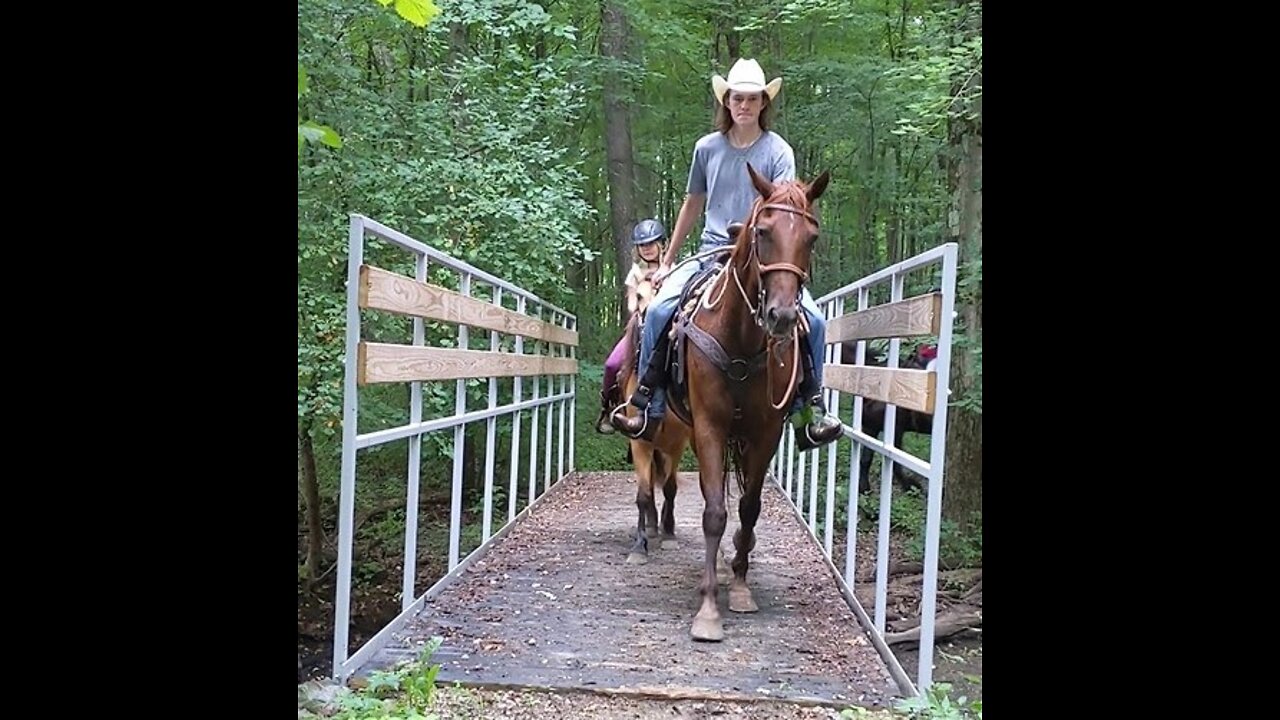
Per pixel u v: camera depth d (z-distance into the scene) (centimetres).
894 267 455
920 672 369
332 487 990
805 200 385
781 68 1254
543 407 1102
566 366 1007
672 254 537
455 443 548
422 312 444
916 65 859
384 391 823
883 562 443
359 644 682
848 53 1231
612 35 1354
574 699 372
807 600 527
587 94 1290
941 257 376
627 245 1438
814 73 1226
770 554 646
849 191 1417
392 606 794
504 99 847
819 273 1489
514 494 743
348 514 378
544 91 895
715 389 436
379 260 728
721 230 492
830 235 1485
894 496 1048
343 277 716
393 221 723
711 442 442
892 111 1156
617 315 1628
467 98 833
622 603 512
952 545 868
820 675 400
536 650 426
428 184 743
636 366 584
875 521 1033
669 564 612
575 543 681
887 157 1365
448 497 1129
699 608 505
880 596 441
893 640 659
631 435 493
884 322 461
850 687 385
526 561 614
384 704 346
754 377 434
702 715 361
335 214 694
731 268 416
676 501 902
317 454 884
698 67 1435
